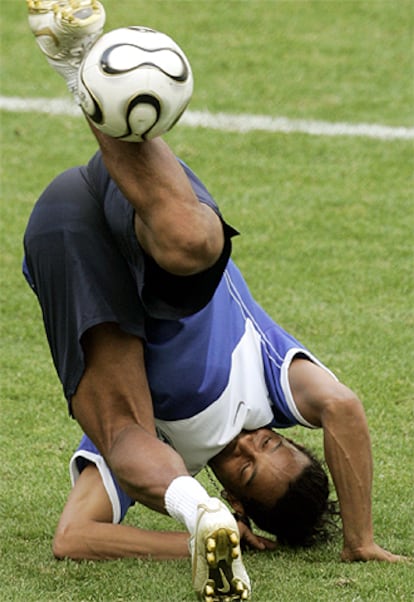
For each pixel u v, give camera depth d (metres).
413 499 17.52
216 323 15.47
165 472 13.77
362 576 14.56
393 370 22.58
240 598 12.98
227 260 13.99
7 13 46.19
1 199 31.80
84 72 12.80
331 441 15.15
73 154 35.09
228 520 12.57
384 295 26.25
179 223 13.12
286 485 15.66
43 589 14.30
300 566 15.20
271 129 36.66
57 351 15.15
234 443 15.70
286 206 31.36
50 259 14.86
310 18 45.19
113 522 15.82
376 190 32.41
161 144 13.39
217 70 41.19
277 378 15.59
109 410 14.72
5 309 25.67
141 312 14.88
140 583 14.36
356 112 38.06
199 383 15.20
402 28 44.34
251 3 46.50
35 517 17.00
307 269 27.59
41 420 20.73
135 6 46.03
